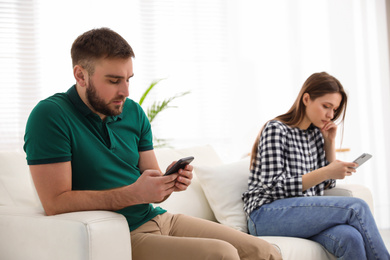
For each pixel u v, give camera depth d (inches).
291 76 154.9
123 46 54.9
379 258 67.7
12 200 73.6
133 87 141.1
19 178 75.9
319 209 70.9
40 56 134.4
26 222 53.6
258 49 152.2
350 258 66.5
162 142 142.1
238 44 150.4
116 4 140.0
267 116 152.6
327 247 69.7
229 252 50.2
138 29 141.7
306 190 80.5
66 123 53.9
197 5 146.7
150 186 51.5
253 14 151.9
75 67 56.0
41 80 134.4
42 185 51.8
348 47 160.1
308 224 71.2
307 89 84.0
